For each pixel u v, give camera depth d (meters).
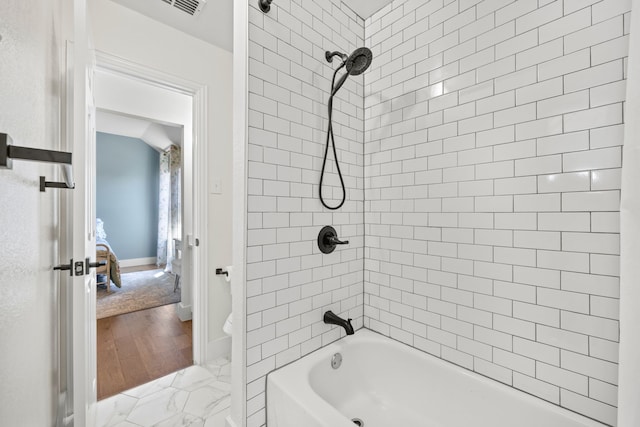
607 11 0.96
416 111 1.49
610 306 0.96
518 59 1.15
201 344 2.15
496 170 1.21
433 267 1.43
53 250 1.15
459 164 1.33
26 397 0.74
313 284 1.45
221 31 2.06
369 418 1.43
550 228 1.08
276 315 1.29
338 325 1.47
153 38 1.93
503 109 1.19
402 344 1.54
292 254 1.35
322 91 1.48
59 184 0.93
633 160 0.70
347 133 1.63
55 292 1.21
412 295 1.52
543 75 1.09
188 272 2.99
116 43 1.78
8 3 0.57
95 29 1.71
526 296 1.14
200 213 2.18
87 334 1.24
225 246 2.30
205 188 2.18
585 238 1.01
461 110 1.32
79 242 1.12
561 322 1.06
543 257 1.10
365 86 1.74
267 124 1.24
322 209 1.49
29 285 0.77
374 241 1.70
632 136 0.71
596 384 0.99
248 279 1.19
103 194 5.72
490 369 1.24
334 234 1.54
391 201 1.61
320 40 1.47
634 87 0.71
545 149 1.09
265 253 1.24
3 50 0.55
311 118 1.43
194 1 1.77
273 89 1.27
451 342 1.37
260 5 1.22
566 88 1.04
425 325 1.46
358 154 1.71
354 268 1.68
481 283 1.26
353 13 1.67
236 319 1.21
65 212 1.38
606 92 0.96
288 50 1.33
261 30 1.22
